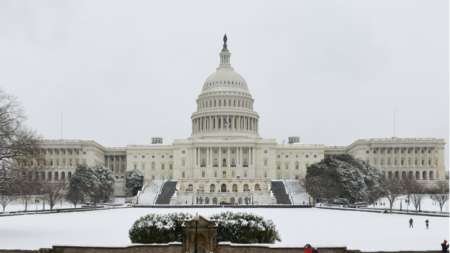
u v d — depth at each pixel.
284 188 195.25
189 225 39.81
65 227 73.88
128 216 103.62
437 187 194.88
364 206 157.00
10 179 74.19
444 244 42.84
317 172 177.00
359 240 57.25
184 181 198.38
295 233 65.50
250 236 45.59
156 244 43.03
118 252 42.56
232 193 183.88
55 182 176.88
